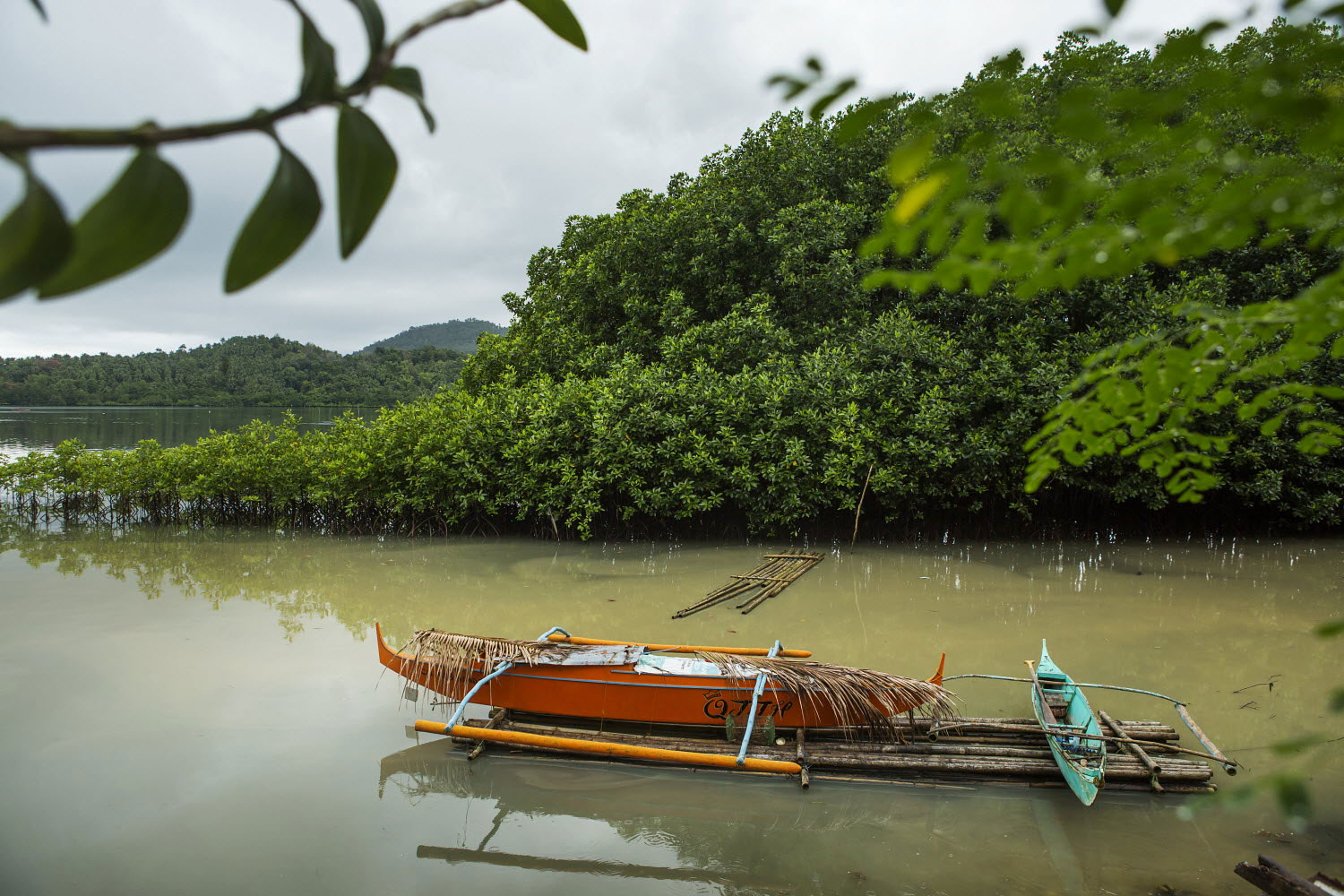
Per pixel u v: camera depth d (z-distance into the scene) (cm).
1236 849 479
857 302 1588
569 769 580
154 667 775
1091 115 102
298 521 1664
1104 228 124
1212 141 118
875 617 967
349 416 1727
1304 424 219
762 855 478
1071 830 502
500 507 1575
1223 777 567
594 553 1390
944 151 1154
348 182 80
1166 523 1555
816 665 633
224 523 1692
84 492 1745
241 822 508
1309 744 94
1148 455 221
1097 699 711
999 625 931
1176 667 791
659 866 468
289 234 76
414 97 84
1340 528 1609
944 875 456
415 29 76
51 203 56
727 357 1577
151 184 64
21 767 574
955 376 1410
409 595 1078
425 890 443
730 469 1428
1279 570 1250
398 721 655
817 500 1380
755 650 748
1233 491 1462
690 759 561
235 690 718
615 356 1739
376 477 1568
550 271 2231
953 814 520
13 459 2320
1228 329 186
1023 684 752
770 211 1714
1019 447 1381
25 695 703
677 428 1431
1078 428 218
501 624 940
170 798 534
